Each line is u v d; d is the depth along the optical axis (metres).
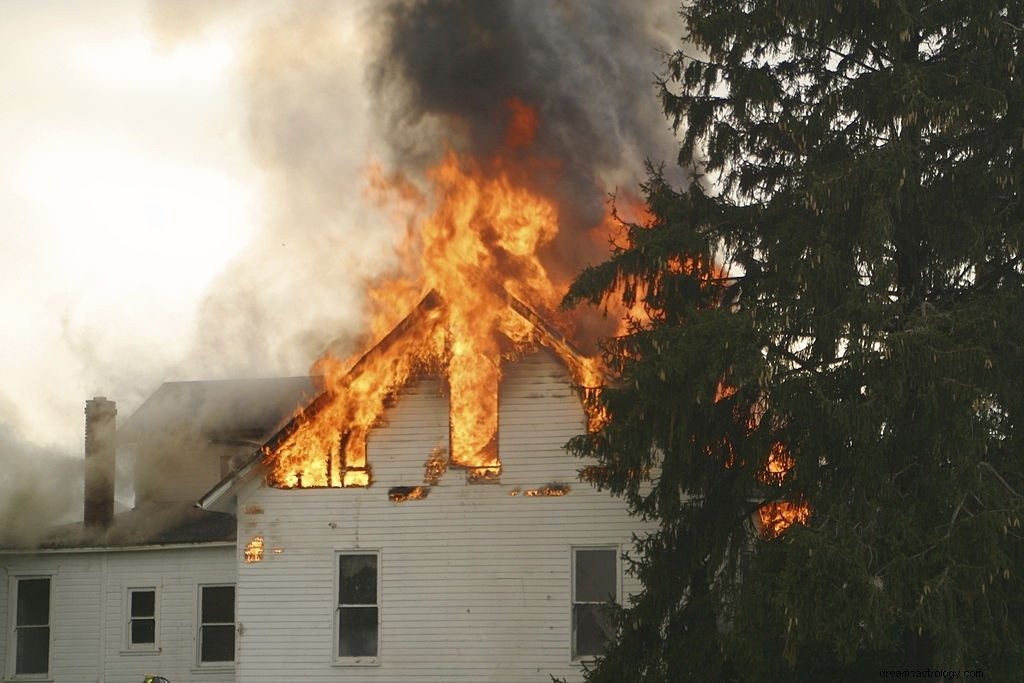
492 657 88.00
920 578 57.16
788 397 60.81
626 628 68.25
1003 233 63.78
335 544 91.62
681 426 63.59
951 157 65.06
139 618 106.44
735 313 62.72
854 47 67.31
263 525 92.94
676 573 67.62
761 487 66.69
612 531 87.25
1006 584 59.84
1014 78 63.56
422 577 89.94
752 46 68.50
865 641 65.44
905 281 67.06
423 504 90.62
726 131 70.62
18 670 108.12
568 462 88.56
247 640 91.81
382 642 89.81
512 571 88.56
